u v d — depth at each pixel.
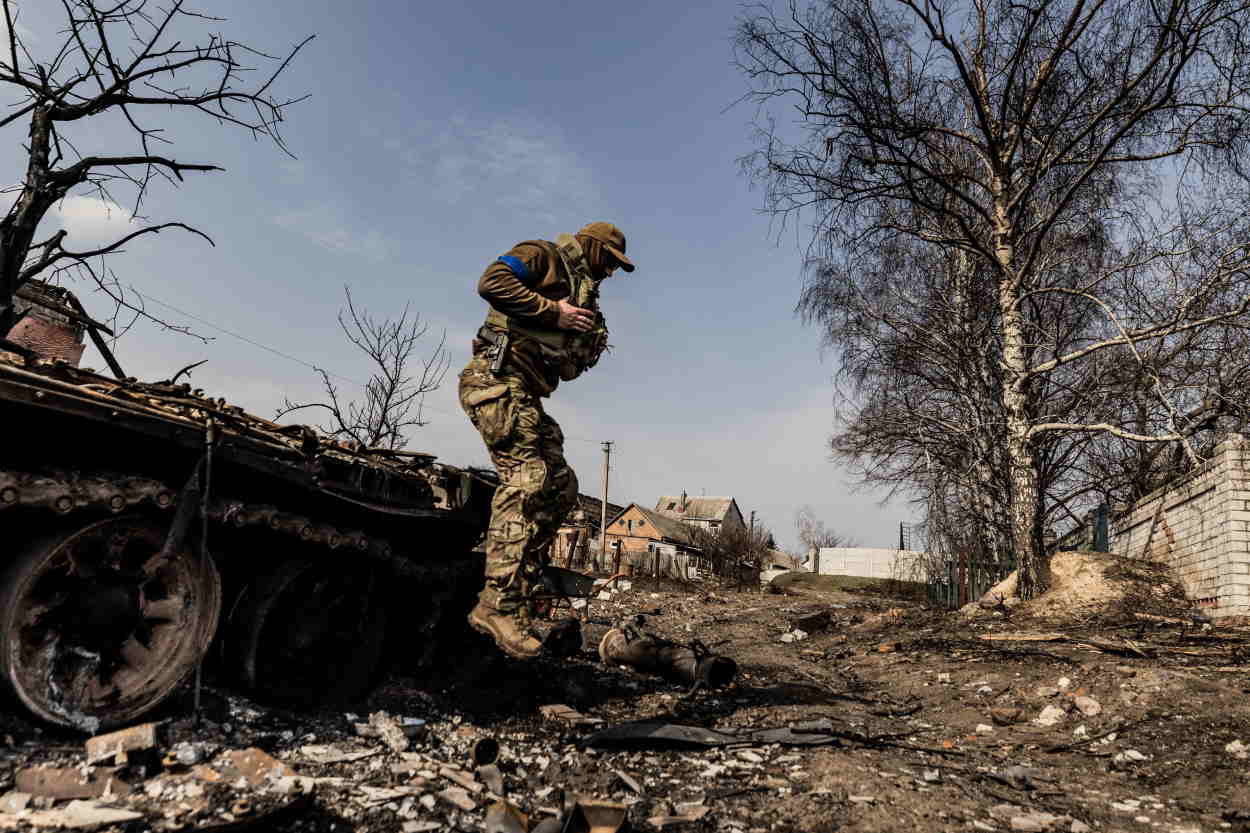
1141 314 12.47
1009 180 12.91
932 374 17.12
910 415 17.06
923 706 6.26
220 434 3.44
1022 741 4.97
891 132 12.40
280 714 3.78
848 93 12.01
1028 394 12.90
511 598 4.16
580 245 4.65
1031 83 12.84
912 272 16.66
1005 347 12.54
